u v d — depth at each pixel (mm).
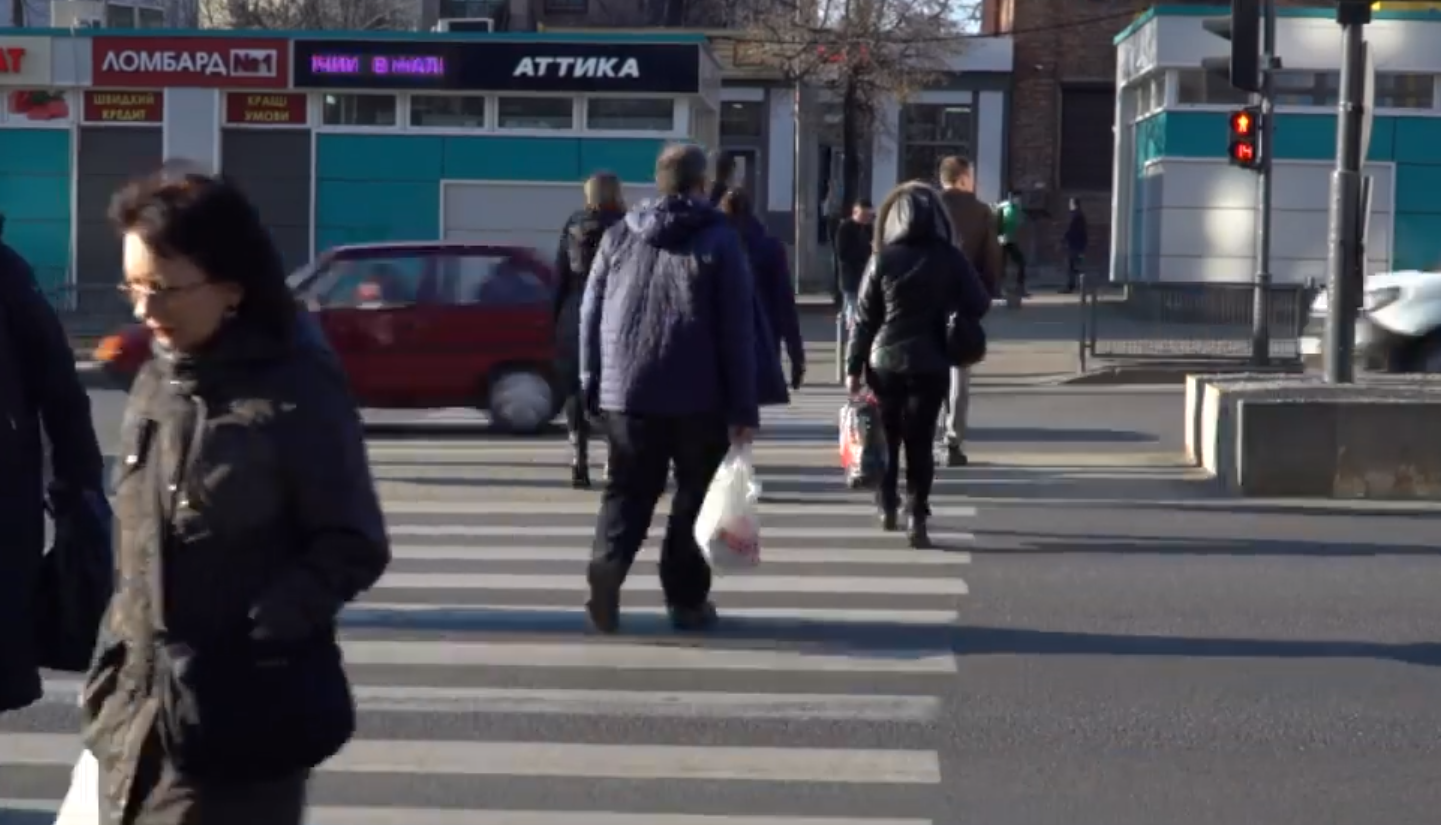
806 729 7844
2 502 5195
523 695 8328
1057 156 53188
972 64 52938
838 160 51719
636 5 59969
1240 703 8281
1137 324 25406
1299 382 15742
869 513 13359
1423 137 36188
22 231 35188
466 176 35156
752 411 8953
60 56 34688
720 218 9000
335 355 4316
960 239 13836
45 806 6805
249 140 35125
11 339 5246
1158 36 36844
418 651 9102
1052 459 16375
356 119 35125
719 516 9492
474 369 18438
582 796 6961
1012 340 31219
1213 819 6738
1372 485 14086
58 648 5312
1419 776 7262
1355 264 15156
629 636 9422
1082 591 10594
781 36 41344
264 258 4102
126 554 4133
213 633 4031
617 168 35062
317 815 6695
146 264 4000
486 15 59250
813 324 36344
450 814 6734
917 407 11641
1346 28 15016
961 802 6922
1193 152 36938
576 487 14555
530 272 18688
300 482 4039
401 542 12164
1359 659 9070
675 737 7727
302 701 4066
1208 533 12531
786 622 9758
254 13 52781
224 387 4066
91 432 5418
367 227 35281
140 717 4090
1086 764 7391
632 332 8961
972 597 10422
